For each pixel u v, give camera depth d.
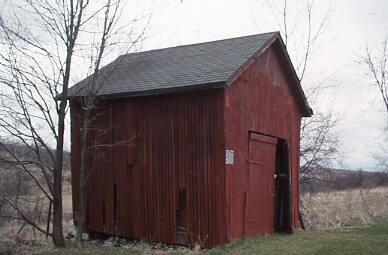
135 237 13.66
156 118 13.48
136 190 13.77
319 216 18.75
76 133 15.12
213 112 12.48
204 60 14.02
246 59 12.98
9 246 13.48
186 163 12.85
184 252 12.08
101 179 14.56
